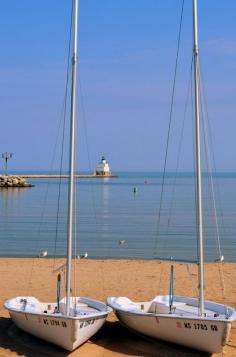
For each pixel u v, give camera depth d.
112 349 14.13
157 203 80.25
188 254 34.50
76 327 13.17
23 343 14.52
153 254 34.50
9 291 20.66
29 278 23.28
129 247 37.62
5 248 36.25
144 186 144.25
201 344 13.36
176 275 24.34
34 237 42.22
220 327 12.91
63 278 23.20
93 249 36.62
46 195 100.25
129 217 59.31
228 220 55.50
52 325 13.62
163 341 14.23
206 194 98.81
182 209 69.19
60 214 62.66
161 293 20.45
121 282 22.56
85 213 64.38
